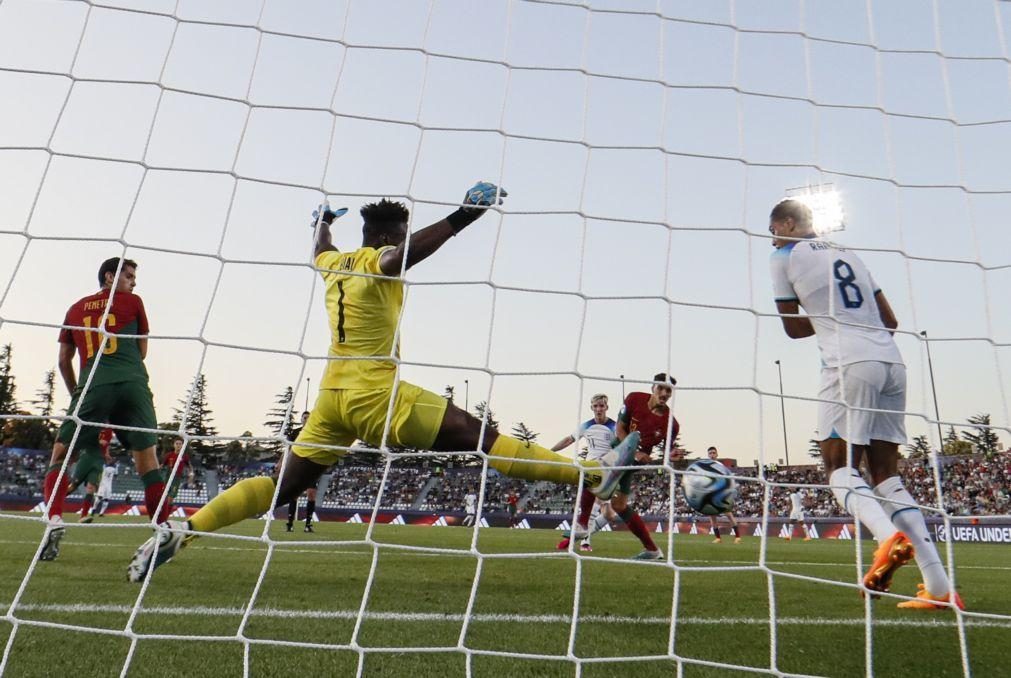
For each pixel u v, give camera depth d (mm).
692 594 4043
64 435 4707
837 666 2395
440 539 10062
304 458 3543
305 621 2842
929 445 2750
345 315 3453
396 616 3018
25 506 21938
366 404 3355
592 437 7832
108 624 2686
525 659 2381
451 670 2213
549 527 21062
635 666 2336
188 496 15492
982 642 2777
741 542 13133
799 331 3795
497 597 3689
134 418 4770
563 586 4207
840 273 3668
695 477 3283
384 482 2645
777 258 3773
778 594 4105
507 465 3436
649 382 2682
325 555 5961
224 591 3578
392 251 3291
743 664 2398
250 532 10125
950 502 19359
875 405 3529
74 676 2027
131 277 4914
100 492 16875
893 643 2744
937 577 3416
